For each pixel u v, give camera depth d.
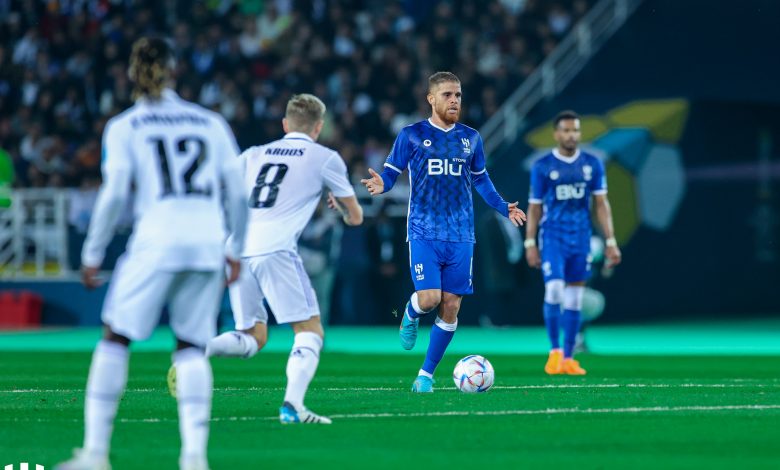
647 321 82.69
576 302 45.25
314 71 90.62
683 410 29.69
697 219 83.88
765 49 86.25
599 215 46.66
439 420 27.52
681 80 86.75
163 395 34.16
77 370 47.28
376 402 31.70
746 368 47.44
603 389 36.22
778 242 87.00
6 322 83.88
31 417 28.64
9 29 99.44
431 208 34.94
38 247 85.06
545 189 45.84
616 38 90.00
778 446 23.41
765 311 86.94
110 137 19.97
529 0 92.12
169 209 19.86
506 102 88.81
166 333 79.31
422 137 35.03
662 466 20.89
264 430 25.53
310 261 77.00
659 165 82.62
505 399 32.50
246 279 29.09
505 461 21.36
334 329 77.56
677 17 89.31
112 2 98.81
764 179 86.31
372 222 78.56
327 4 95.25
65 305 83.88
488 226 75.62
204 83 92.50
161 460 21.50
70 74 96.12
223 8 97.81
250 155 28.39
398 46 89.81
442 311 35.06
